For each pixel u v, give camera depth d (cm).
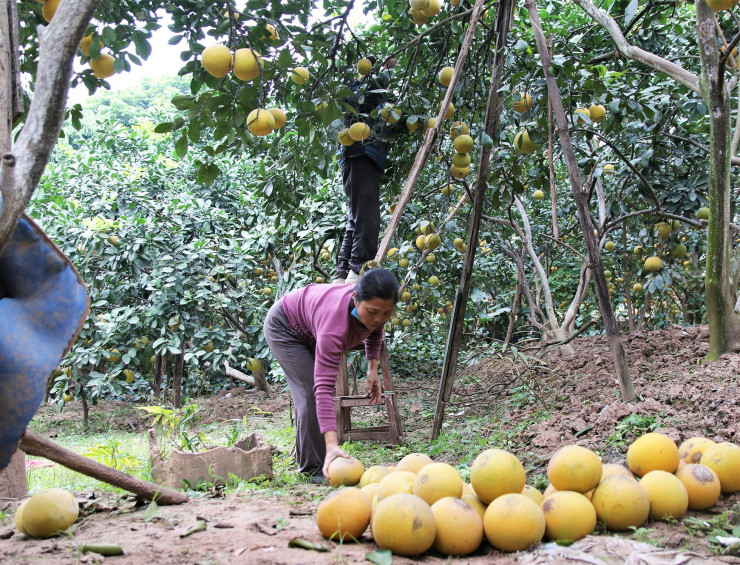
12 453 167
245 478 329
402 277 673
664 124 546
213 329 734
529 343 880
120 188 778
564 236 912
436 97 511
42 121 141
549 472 216
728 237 440
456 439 434
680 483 220
